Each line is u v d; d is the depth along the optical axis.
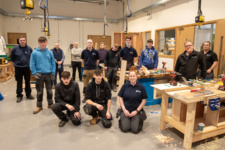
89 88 2.49
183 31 4.91
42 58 2.92
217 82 2.54
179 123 2.12
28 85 3.71
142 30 7.18
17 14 8.16
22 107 3.27
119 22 9.73
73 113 2.58
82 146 2.00
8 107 3.26
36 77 2.92
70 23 9.23
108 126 2.42
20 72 3.54
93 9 9.43
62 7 8.90
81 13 9.26
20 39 3.38
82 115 2.91
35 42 8.79
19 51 3.44
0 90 4.50
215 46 3.99
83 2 9.20
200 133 1.98
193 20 4.60
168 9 5.50
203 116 2.43
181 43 5.01
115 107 3.31
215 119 2.11
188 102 1.79
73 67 5.68
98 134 2.27
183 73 2.86
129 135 2.24
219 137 2.21
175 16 5.23
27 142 2.08
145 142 2.08
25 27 8.55
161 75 3.29
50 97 3.19
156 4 5.80
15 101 3.62
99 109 2.38
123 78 3.32
